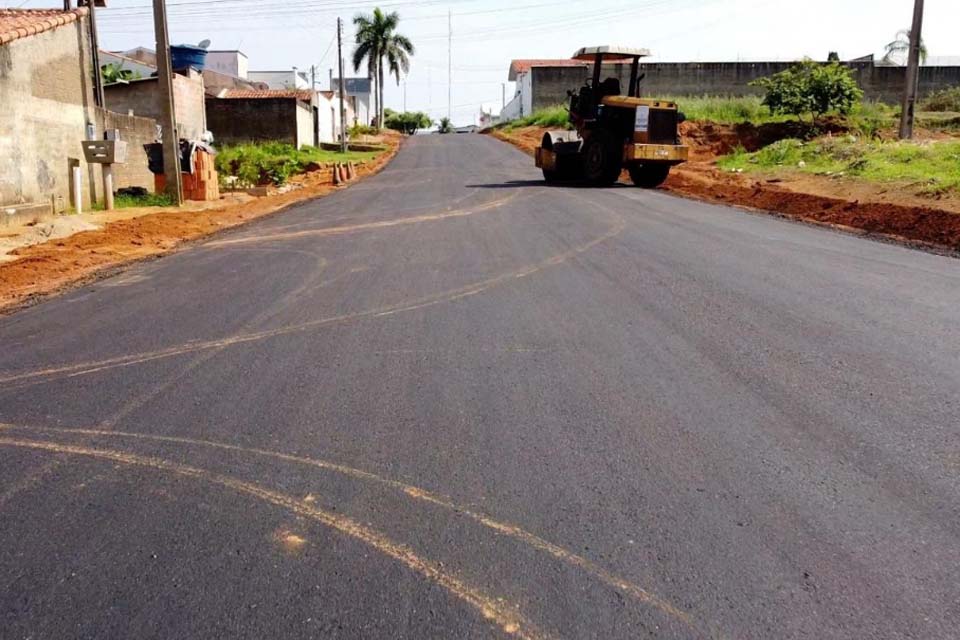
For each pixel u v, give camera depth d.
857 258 9.32
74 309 7.80
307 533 3.43
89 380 5.54
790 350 5.74
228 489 3.85
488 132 63.09
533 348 5.95
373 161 36.12
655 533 3.36
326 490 3.81
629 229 11.88
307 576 3.11
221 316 7.24
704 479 3.83
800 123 31.42
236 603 2.94
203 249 11.48
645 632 2.74
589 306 7.18
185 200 19.25
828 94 29.98
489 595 2.96
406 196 18.58
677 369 5.39
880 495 3.64
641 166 19.86
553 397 4.94
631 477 3.87
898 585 2.98
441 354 5.86
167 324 7.03
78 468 4.13
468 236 11.62
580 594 2.96
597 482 3.83
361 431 4.49
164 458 4.22
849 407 4.65
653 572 3.09
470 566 3.15
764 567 3.10
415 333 6.44
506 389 5.09
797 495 3.66
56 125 15.63
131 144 20.34
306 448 4.29
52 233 12.83
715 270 8.66
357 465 4.07
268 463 4.12
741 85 49.34
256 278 9.02
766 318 6.62
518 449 4.21
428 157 36.44
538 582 3.04
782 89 30.36
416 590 3.00
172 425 4.66
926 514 3.47
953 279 8.05
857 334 6.10
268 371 5.59
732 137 31.88
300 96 44.75
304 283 8.61
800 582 3.01
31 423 4.77
